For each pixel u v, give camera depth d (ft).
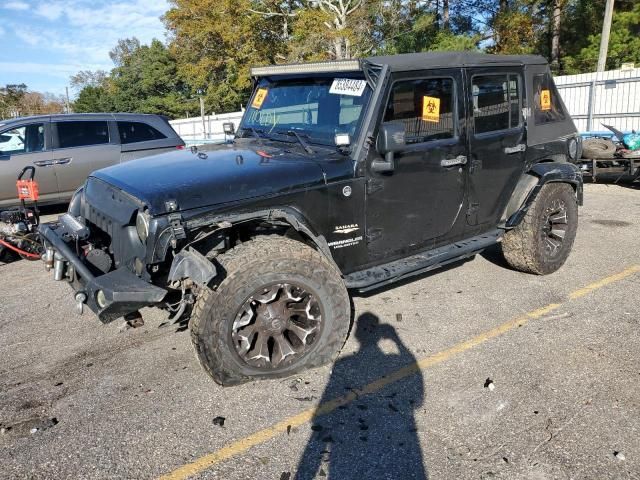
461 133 13.85
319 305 11.04
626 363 11.44
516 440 9.09
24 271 20.34
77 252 11.37
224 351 10.21
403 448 9.00
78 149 27.94
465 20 96.94
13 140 26.73
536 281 16.61
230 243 11.55
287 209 10.97
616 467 8.37
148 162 12.60
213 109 127.95
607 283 16.20
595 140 32.14
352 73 12.58
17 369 12.25
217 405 10.39
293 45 87.04
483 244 14.62
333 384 11.05
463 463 8.59
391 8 84.28
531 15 85.61
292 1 92.99
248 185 10.61
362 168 11.90
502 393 10.51
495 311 14.46
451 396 10.48
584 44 85.71
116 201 11.02
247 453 8.98
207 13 94.32
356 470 8.52
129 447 9.22
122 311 10.00
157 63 168.14
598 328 13.17
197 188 10.23
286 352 10.93
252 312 10.49
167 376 11.62
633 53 76.28
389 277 12.47
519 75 15.46
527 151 15.87
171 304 11.21
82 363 12.43
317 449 9.05
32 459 8.98
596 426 9.37
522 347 12.37
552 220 16.55
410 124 12.73
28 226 19.38
